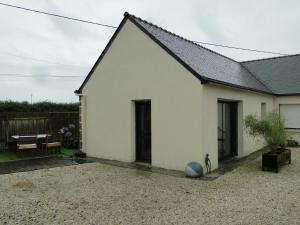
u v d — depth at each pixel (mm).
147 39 9773
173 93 9109
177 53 9508
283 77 16500
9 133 12984
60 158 11398
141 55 9969
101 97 11352
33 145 11711
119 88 10703
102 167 9672
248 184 7500
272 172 8867
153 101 9656
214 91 9109
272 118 9930
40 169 9398
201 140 8508
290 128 15492
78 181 7879
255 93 12516
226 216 5355
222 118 10781
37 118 13781
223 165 9859
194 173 8117
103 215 5441
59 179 8102
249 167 9570
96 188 7195
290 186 7309
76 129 14805
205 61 10945
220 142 10641
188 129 8781
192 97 8664
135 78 10172
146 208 5789
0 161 10750
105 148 11266
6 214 5500
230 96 10117
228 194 6652
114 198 6414
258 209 5699
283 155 9461
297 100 15117
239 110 11227
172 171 8977
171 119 9172
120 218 5297
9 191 6973
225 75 10641
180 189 7062
